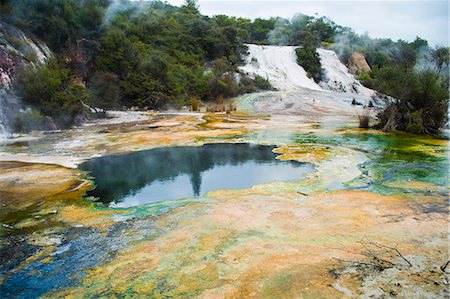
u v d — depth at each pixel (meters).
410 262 4.32
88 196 7.28
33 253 4.96
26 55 18.66
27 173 8.91
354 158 9.89
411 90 14.36
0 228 5.77
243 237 5.12
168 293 3.94
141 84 26.78
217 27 42.19
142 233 5.44
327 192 7.05
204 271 4.31
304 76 40.06
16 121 15.00
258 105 24.97
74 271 4.48
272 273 4.19
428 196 6.67
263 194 7.05
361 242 4.86
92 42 26.14
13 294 4.07
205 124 17.47
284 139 13.12
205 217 5.89
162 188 7.73
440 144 11.85
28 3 22.88
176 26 38.38
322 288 3.87
